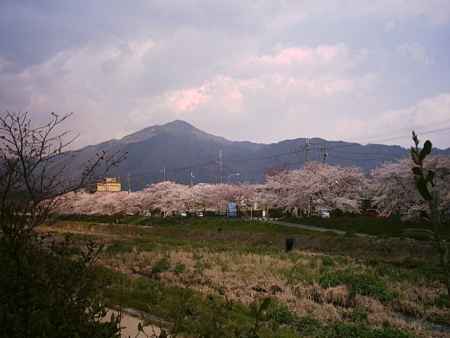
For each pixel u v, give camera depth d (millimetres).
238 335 5879
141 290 13820
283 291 17297
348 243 35250
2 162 4473
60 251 4906
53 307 4133
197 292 15188
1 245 4445
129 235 56906
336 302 16406
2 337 3758
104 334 4262
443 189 33750
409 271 21828
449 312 14898
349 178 60719
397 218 44281
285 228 49188
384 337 11672
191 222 63562
